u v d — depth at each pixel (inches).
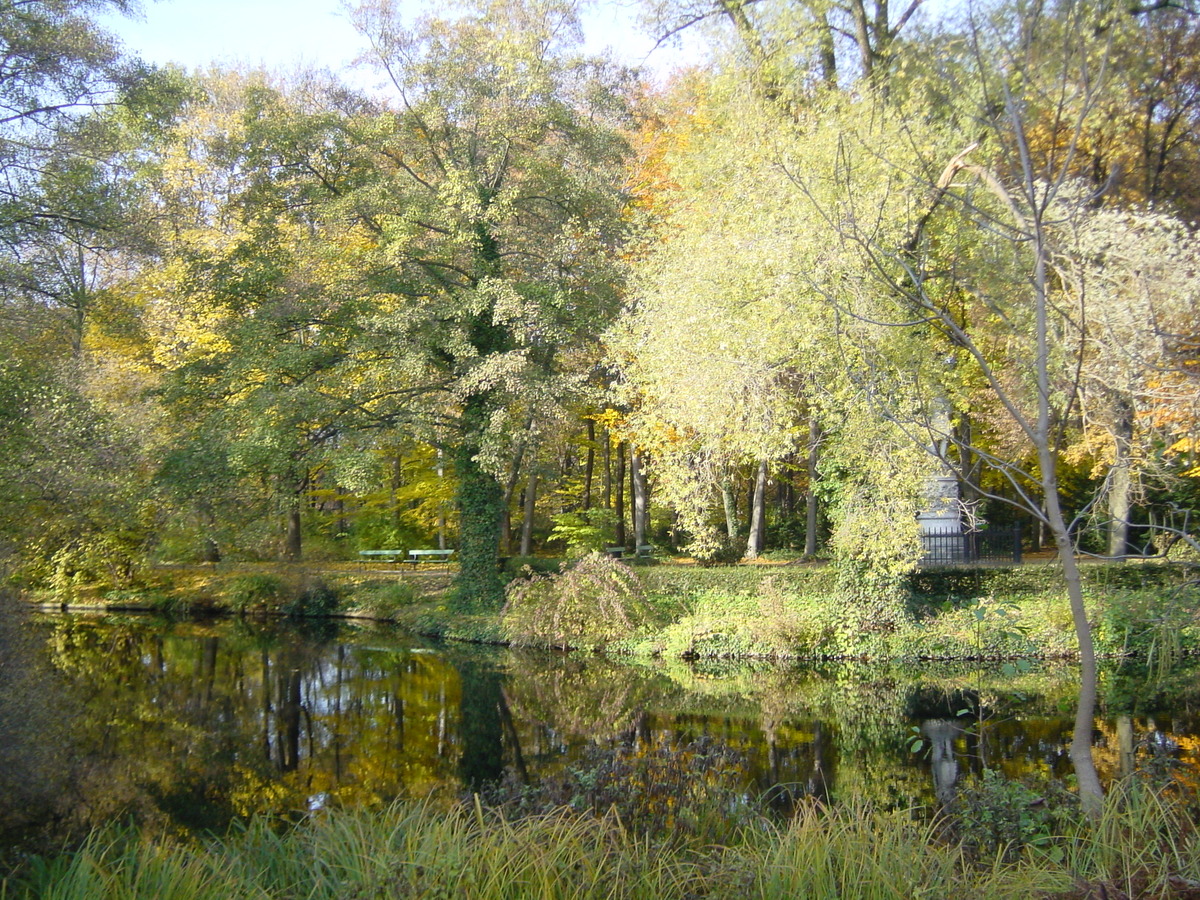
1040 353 205.8
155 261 606.5
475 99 773.3
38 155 526.0
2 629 376.8
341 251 799.1
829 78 612.7
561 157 785.6
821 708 518.6
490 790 321.4
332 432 807.1
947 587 705.0
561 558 1015.6
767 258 506.9
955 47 299.1
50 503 506.9
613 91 815.7
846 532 615.5
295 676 648.4
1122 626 558.9
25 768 354.3
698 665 668.1
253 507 765.9
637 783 257.3
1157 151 552.4
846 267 447.5
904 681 582.2
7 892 232.7
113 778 392.8
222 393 799.1
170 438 756.0
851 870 188.9
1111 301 325.1
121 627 896.9
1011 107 215.0
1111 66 289.1
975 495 789.2
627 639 725.3
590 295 792.3
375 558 1149.7
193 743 461.7
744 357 534.9
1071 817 224.8
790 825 218.4
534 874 189.9
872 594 666.8
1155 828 202.7
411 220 749.9
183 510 713.6
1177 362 331.9
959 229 428.8
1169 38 448.8
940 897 182.4
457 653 741.3
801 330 506.0
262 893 192.7
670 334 578.6
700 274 555.2
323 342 811.4
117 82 546.6
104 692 589.0
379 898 186.1
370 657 725.9
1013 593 686.5
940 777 364.8
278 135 768.9
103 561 860.0
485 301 745.0
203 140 868.6
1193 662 565.6
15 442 478.0
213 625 915.4
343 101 811.4
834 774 374.9
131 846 240.7
